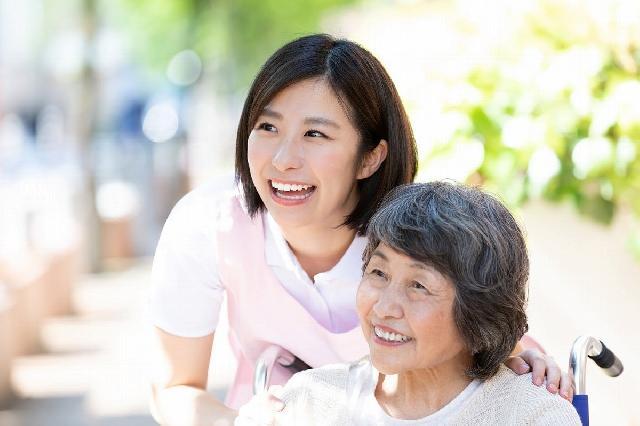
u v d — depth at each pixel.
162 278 3.10
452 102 4.42
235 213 3.06
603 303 4.18
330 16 19.30
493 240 2.31
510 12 4.67
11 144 27.58
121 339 9.38
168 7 20.78
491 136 4.33
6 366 7.46
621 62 4.25
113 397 7.49
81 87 12.81
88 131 12.87
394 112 2.91
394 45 7.45
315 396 2.59
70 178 16.45
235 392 3.30
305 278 3.03
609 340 4.18
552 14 4.52
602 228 4.16
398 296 2.33
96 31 12.86
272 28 20.67
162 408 3.14
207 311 3.13
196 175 19.92
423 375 2.44
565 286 4.24
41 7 29.44
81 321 10.20
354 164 2.88
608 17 4.27
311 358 3.12
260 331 3.12
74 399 7.46
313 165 2.80
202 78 21.44
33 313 9.06
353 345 3.07
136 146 18.33
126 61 26.77
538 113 4.29
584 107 4.16
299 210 2.86
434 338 2.33
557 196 4.19
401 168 2.96
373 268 2.39
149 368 3.21
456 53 4.88
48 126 34.06
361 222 2.99
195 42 20.30
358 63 2.83
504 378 2.45
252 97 2.87
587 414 2.59
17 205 13.57
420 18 7.73
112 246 13.68
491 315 2.32
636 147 4.07
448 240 2.29
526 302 2.48
